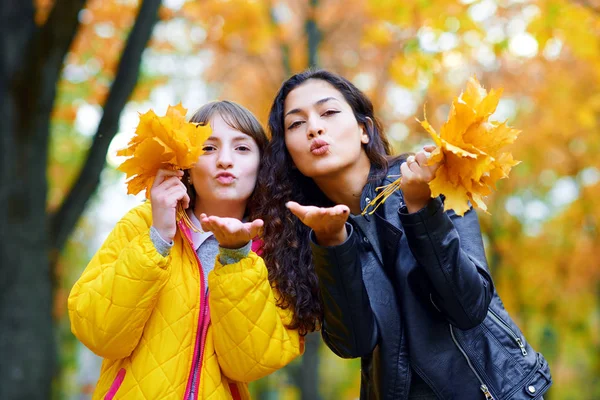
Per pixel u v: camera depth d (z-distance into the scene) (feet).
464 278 7.51
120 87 20.83
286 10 35.70
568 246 45.70
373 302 8.37
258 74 37.22
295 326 8.68
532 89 31.96
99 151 21.03
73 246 46.24
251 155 9.16
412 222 7.33
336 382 63.67
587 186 42.11
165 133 7.66
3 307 19.25
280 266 8.88
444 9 22.44
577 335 53.98
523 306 46.73
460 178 6.72
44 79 20.04
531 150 36.55
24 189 19.77
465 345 8.09
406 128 31.78
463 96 6.75
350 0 33.50
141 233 8.37
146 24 20.79
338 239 7.62
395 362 8.18
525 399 7.93
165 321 8.27
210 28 31.24
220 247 7.97
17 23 20.18
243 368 8.08
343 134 8.63
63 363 46.39
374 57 32.30
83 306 8.02
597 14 20.03
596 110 28.17
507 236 42.86
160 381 8.01
